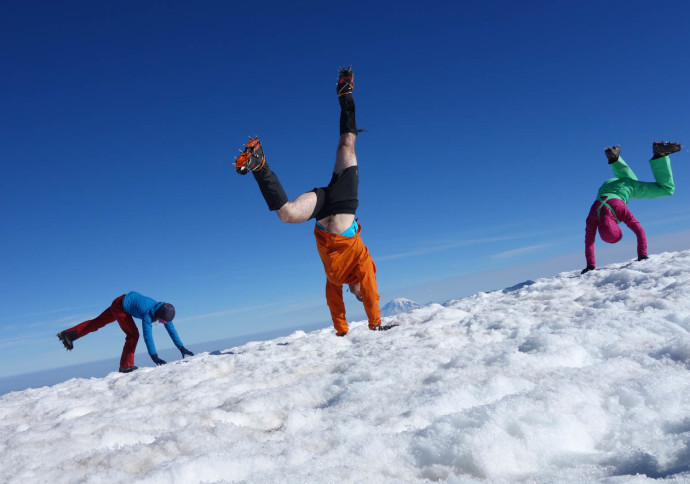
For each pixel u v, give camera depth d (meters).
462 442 1.82
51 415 4.39
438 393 2.66
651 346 2.93
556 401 2.08
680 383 2.16
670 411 1.93
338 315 6.19
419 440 1.95
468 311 6.59
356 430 2.29
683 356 2.58
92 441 2.83
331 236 5.28
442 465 1.78
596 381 2.36
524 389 2.45
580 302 5.44
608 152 8.90
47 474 2.21
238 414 3.20
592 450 1.78
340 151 5.10
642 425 1.85
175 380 5.02
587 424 1.92
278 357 5.38
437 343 4.34
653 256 8.19
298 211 4.28
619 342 3.15
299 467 1.86
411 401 2.64
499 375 2.77
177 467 1.95
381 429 2.27
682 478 1.31
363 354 4.68
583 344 3.23
